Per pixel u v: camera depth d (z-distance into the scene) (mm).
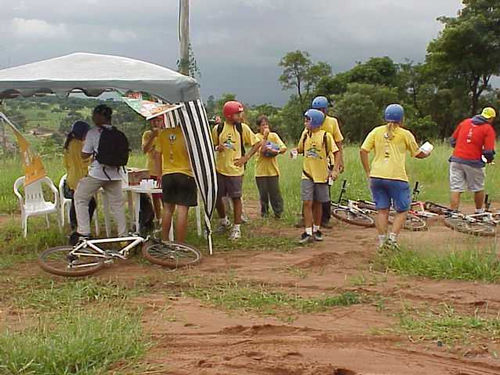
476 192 11758
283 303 6855
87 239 8516
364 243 9891
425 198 14570
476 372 5031
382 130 9000
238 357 5270
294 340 5699
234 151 9891
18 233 10406
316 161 9680
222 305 6824
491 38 43031
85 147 8906
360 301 6906
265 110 48125
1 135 19219
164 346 5562
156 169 9656
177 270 8219
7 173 16594
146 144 9914
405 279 7750
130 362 5070
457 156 11656
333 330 5984
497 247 9031
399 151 8953
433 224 11406
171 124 8992
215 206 9820
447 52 44094
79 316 5867
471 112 45719
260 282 7699
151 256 8398
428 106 47688
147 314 6512
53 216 11617
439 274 7781
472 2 43844
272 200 11750
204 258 8891
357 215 11383
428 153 8945
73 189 9609
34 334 5422
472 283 7555
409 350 5457
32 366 4836
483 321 6121
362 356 5320
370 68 49875
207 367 5055
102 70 8609
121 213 9070
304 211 9797
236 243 9727
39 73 8516
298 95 49938
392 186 8883
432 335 5777
